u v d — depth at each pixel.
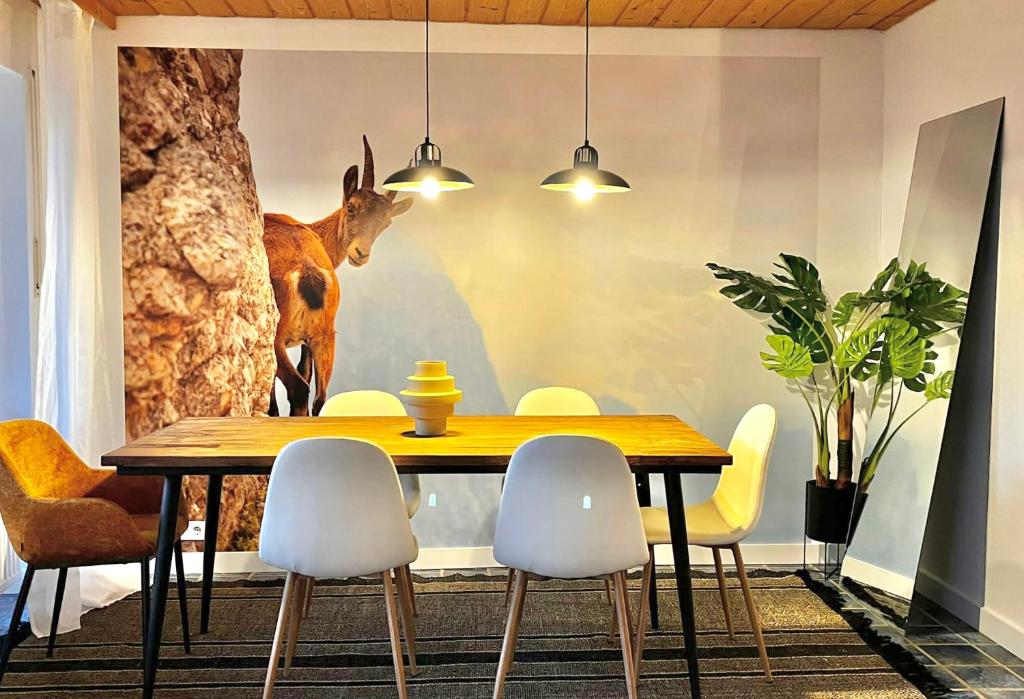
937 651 3.39
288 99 4.32
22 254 4.06
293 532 2.70
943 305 3.69
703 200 4.47
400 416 3.75
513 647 2.84
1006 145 3.44
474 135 4.39
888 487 3.95
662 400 4.54
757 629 3.15
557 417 3.74
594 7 4.05
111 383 4.31
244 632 3.58
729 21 4.29
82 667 3.24
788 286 4.49
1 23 3.75
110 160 4.25
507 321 4.46
